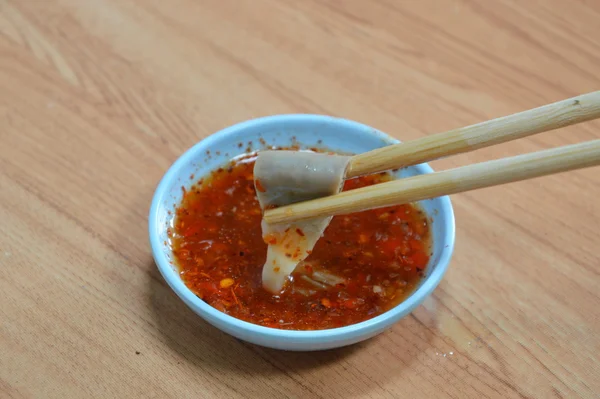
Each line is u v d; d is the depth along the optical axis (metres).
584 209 0.35
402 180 0.27
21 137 0.37
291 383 0.30
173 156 0.37
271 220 0.30
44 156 0.36
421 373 0.30
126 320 0.31
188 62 0.40
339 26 0.42
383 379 0.30
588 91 0.39
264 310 0.30
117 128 0.38
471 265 0.33
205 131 0.38
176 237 0.32
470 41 0.42
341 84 0.40
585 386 0.30
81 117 0.38
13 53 0.41
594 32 0.42
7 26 0.42
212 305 0.30
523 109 0.39
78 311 0.32
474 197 0.35
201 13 0.43
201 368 0.30
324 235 0.33
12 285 0.32
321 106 0.39
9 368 0.30
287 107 0.39
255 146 0.35
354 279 0.31
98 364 0.30
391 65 0.41
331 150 0.35
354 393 0.30
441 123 0.38
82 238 0.34
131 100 0.39
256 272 0.32
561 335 0.31
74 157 0.36
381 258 0.32
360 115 0.38
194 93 0.39
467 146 0.27
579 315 0.32
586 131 0.38
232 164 0.35
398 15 0.43
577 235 0.34
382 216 0.33
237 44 0.41
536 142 0.37
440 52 0.41
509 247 0.34
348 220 0.33
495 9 0.43
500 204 0.35
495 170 0.26
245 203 0.34
